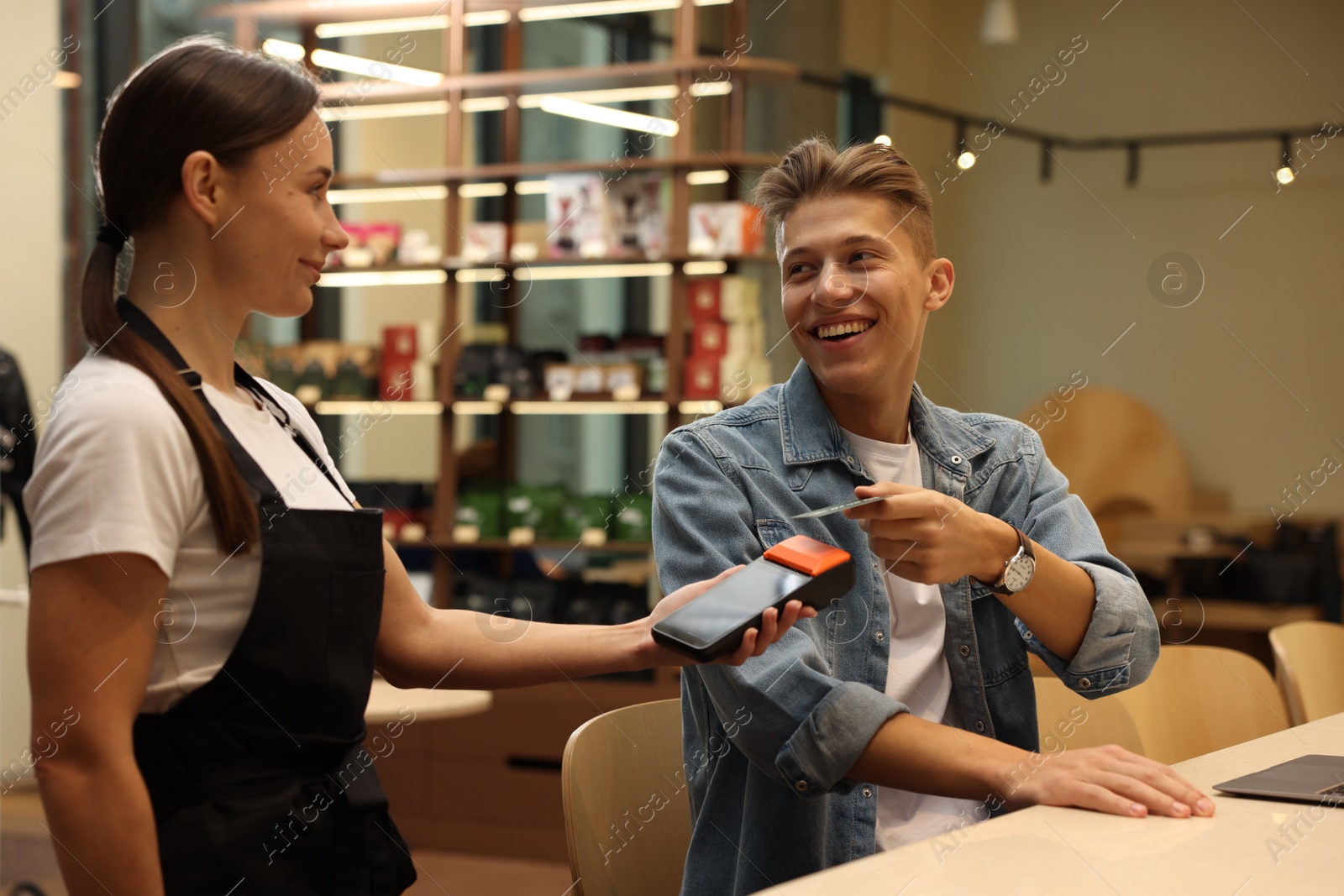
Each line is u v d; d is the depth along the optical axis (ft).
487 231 14.14
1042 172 18.88
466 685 4.43
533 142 15.65
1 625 13.34
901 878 2.76
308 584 3.63
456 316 14.16
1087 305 19.58
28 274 14.43
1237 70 18.42
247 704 3.55
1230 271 18.54
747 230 12.82
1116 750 3.58
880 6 19.35
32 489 3.34
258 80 3.73
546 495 13.89
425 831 13.25
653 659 4.27
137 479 3.31
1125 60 19.19
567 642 4.39
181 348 3.76
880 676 4.47
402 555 14.26
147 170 3.65
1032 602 4.14
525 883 11.87
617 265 13.64
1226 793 3.60
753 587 3.59
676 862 4.66
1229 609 15.89
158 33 15.02
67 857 3.23
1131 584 4.42
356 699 3.79
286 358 14.58
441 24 14.87
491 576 14.38
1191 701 5.59
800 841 4.22
